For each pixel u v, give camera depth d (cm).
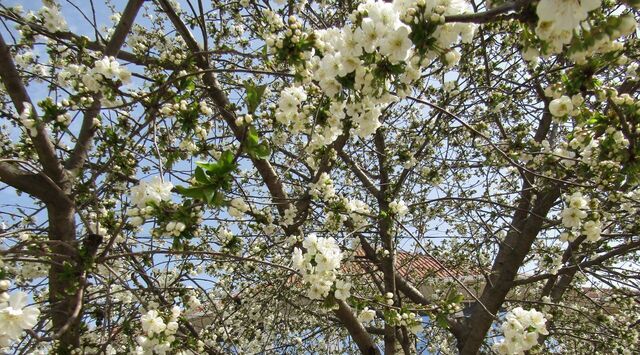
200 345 345
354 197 671
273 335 652
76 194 343
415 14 177
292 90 291
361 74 209
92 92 313
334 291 289
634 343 528
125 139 316
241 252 492
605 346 570
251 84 224
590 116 273
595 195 375
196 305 420
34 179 319
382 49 183
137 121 330
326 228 436
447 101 514
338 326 648
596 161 328
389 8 188
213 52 299
